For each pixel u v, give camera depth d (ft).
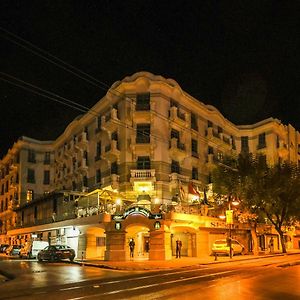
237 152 187.52
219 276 67.00
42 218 173.47
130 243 118.32
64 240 143.84
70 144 186.50
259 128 187.93
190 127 155.12
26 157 214.69
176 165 147.74
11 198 225.15
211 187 148.15
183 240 132.87
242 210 138.51
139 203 126.41
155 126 141.28
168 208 120.37
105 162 153.07
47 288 54.54
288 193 142.00
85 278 68.08
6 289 54.13
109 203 129.29
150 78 142.72
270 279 62.03
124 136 142.72
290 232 193.36
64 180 191.52
